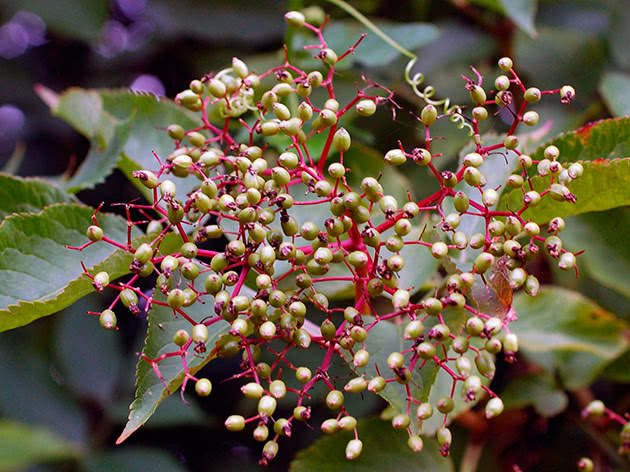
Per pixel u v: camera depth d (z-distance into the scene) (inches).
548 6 40.3
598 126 30.7
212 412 38.0
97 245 30.8
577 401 33.9
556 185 29.0
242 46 41.9
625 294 33.2
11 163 36.0
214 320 29.0
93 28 41.9
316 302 29.0
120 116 33.3
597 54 36.1
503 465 33.8
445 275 32.7
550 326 33.8
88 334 37.4
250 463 37.0
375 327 30.0
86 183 32.1
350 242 29.7
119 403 36.5
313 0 36.2
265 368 29.0
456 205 28.9
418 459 31.6
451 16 39.9
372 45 34.4
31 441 34.6
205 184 28.9
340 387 31.8
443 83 35.9
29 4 41.1
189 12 41.4
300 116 29.3
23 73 45.9
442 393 31.4
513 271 28.7
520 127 35.1
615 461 33.4
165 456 35.5
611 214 33.6
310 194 32.4
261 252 28.7
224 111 30.4
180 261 28.9
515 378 33.9
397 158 29.0
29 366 36.2
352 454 28.7
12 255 30.2
